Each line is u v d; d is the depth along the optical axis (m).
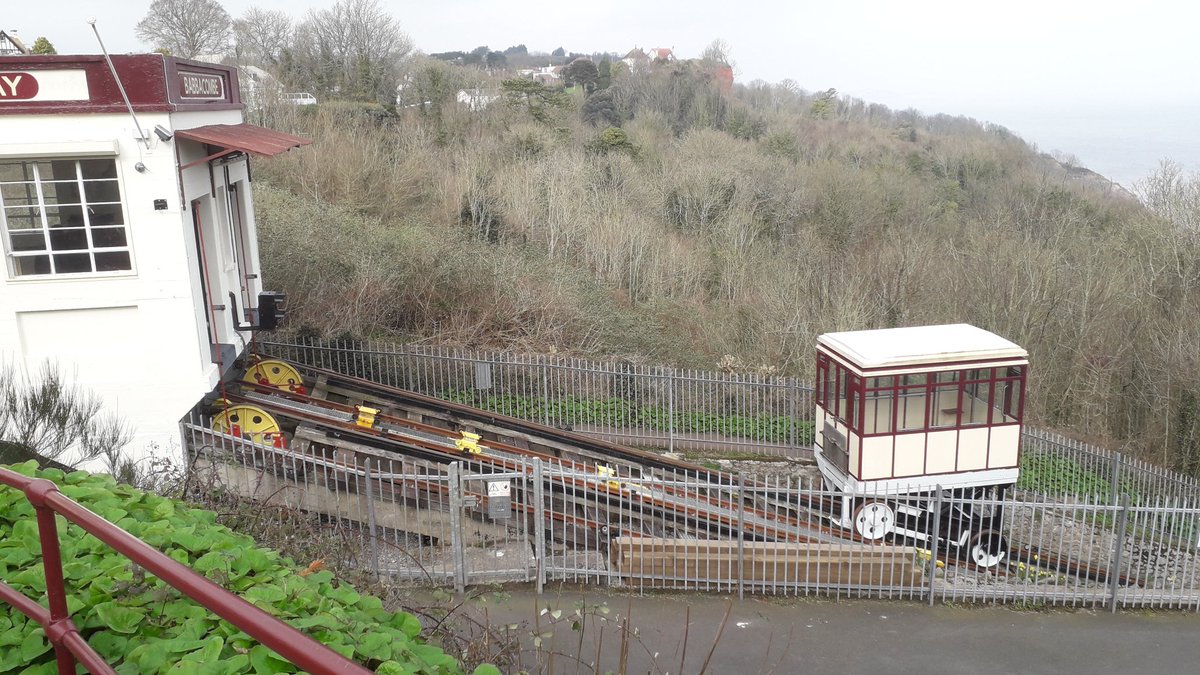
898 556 10.59
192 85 11.81
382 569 9.90
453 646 6.52
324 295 19.75
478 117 43.97
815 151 50.84
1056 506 10.66
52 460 8.70
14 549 4.30
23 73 10.00
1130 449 24.31
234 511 7.97
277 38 47.72
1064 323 26.00
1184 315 25.66
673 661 8.60
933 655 9.16
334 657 2.07
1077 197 39.81
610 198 34.28
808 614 9.85
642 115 54.78
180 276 10.87
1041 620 10.14
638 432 18.55
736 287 28.64
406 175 32.22
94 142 10.23
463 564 9.76
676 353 23.12
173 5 46.94
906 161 50.41
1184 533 17.23
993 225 32.72
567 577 10.16
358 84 44.47
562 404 18.81
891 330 14.96
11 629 3.64
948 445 13.73
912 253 28.38
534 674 7.91
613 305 25.30
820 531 11.46
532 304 22.39
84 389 10.80
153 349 10.96
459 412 15.37
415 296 21.44
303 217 22.52
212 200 12.73
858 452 13.55
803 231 34.75
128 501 5.22
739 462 17.47
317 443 12.30
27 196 10.38
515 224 30.97
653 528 11.27
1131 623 10.20
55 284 10.56
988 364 13.64
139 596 4.04
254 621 2.21
